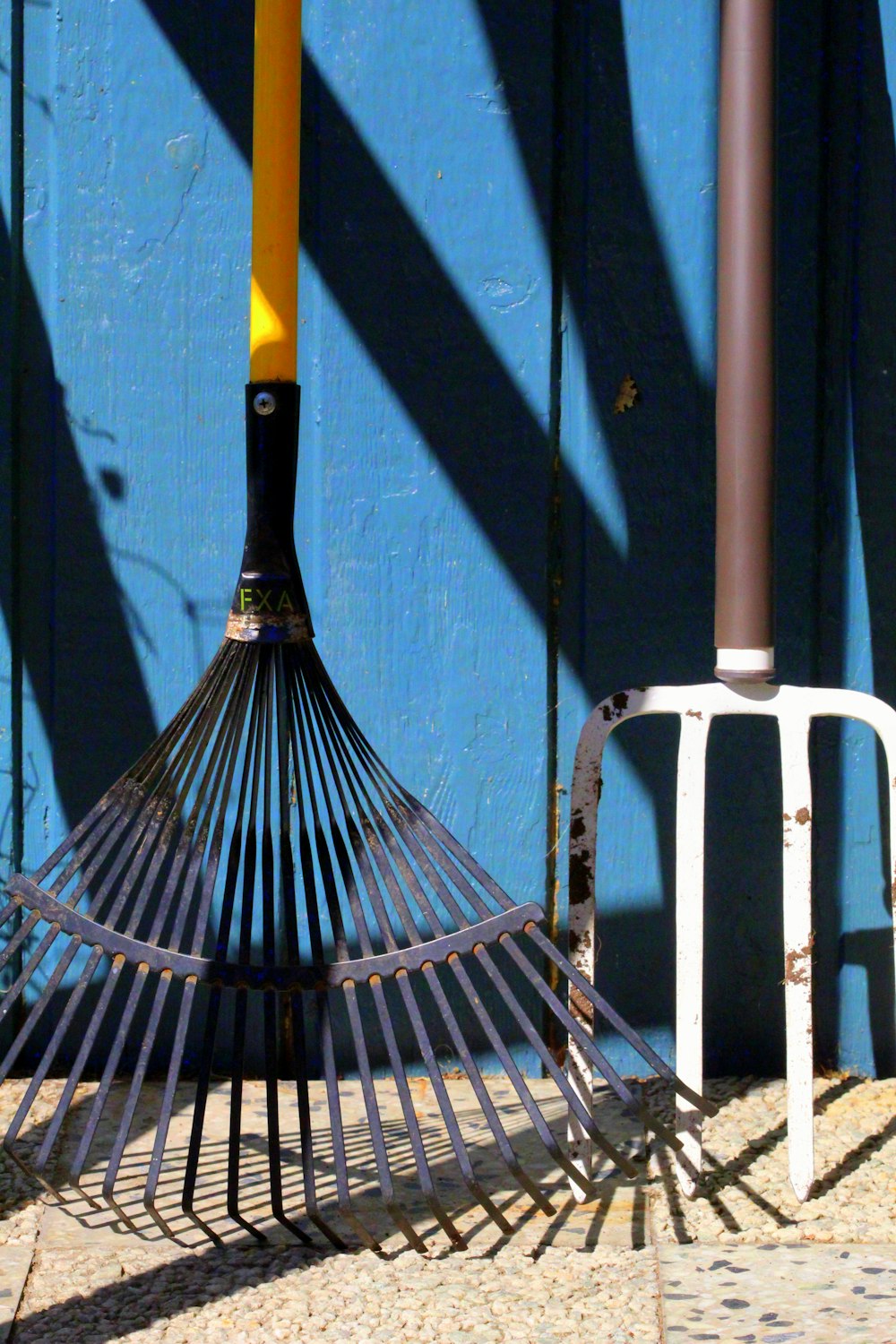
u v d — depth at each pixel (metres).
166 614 2.51
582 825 2.18
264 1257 1.98
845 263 2.42
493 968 2.01
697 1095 1.95
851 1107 2.39
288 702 2.06
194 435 2.48
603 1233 2.03
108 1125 2.35
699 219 2.42
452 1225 1.96
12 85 2.42
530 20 2.39
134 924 2.03
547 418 2.46
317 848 2.06
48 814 2.54
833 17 2.39
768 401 2.12
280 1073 2.54
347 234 2.43
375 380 2.46
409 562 2.48
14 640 2.50
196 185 2.44
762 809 2.50
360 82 2.41
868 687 2.47
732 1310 1.82
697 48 2.40
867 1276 1.90
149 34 2.42
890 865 2.47
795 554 2.46
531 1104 1.98
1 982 2.53
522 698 2.49
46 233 2.45
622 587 2.48
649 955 2.51
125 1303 1.86
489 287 2.44
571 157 2.42
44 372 2.47
